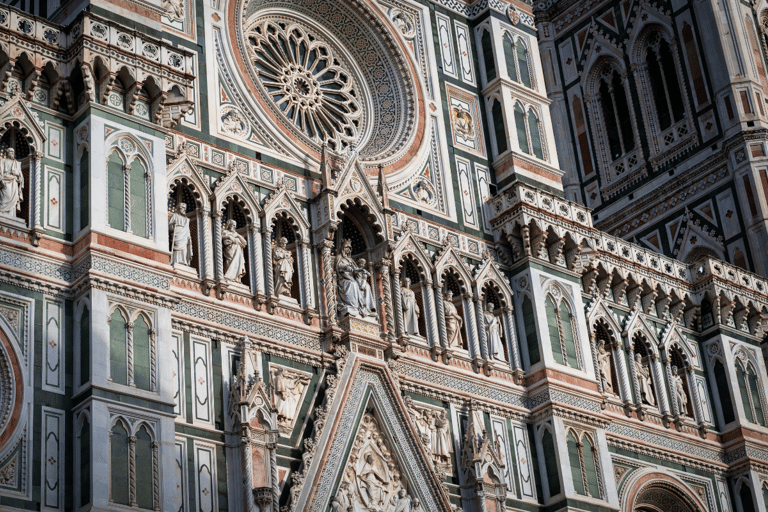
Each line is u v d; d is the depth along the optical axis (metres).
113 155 38.47
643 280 53.97
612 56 70.75
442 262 46.69
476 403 45.16
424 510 41.28
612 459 49.19
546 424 46.12
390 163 47.91
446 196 48.97
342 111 49.31
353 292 43.25
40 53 38.72
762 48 68.19
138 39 40.09
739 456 52.94
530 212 49.19
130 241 37.44
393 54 50.66
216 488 37.25
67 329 36.19
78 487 34.12
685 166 65.44
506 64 53.19
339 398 40.66
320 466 39.09
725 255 62.31
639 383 51.69
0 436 33.75
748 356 55.53
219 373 39.03
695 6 67.19
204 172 41.84
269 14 48.88
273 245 42.66
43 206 37.25
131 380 35.72
